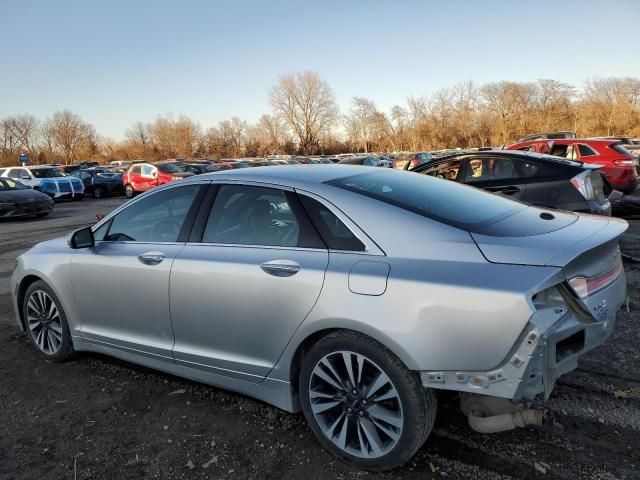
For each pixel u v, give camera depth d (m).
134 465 2.71
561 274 2.20
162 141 86.31
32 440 2.99
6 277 7.19
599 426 2.83
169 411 3.25
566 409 3.02
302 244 2.75
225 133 86.81
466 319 2.20
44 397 3.51
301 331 2.63
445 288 2.25
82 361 4.11
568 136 29.67
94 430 3.07
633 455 2.57
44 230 12.92
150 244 3.40
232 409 3.25
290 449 2.79
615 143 11.06
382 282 2.39
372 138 85.00
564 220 2.83
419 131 81.81
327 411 2.69
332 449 2.67
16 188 16.28
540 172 6.70
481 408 2.44
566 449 2.64
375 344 2.43
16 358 4.21
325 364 2.62
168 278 3.16
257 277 2.78
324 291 2.54
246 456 2.74
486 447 2.70
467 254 2.35
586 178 6.40
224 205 3.16
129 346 3.50
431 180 3.41
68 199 24.67
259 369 2.87
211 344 3.05
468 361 2.21
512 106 77.06
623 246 7.12
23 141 84.50
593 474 2.44
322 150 85.44
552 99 75.94
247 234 3.00
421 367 2.29
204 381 3.20
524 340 2.12
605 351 3.78
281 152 84.69
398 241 2.52
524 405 2.19
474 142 79.31
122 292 3.43
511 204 3.13
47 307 4.07
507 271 2.23
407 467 2.57
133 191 24.23
